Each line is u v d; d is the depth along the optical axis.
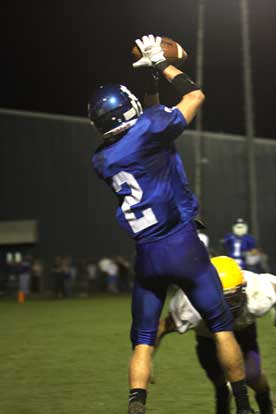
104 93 10.12
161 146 9.94
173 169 10.07
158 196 9.94
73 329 27.83
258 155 83.50
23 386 15.64
